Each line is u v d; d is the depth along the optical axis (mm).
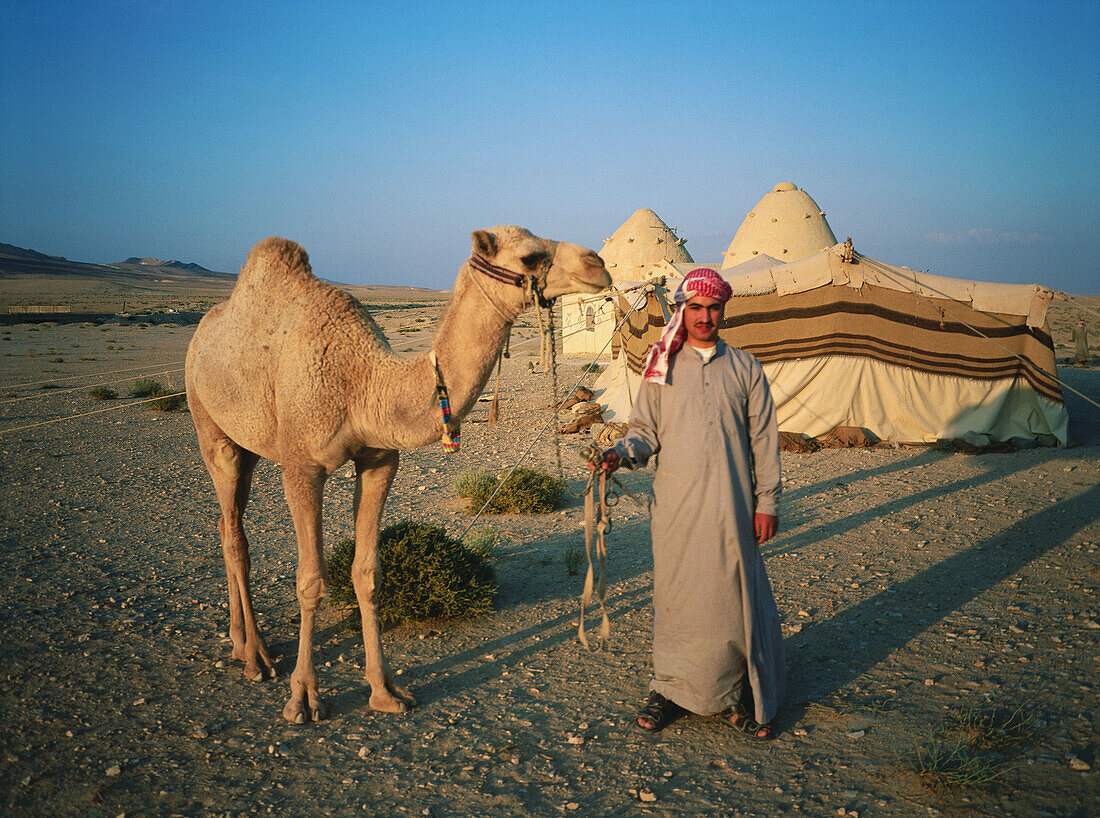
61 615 6016
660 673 4059
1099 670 4414
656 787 3527
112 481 11523
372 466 4594
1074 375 20844
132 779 3742
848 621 5492
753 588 3879
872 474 10609
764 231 36125
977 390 12961
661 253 34812
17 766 3869
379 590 4508
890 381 13016
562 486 9422
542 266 3855
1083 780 3326
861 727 3975
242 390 4523
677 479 3832
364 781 3682
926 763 3564
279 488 11047
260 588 6656
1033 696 4168
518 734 4105
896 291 12906
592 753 3871
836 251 12906
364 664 5113
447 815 3373
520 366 28234
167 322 68125
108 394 21906
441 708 4453
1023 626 5168
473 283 3928
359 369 4219
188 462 13102
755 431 3920
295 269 4578
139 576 7016
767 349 13281
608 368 19875
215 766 3859
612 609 5957
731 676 3926
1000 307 12648
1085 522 7617
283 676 4965
